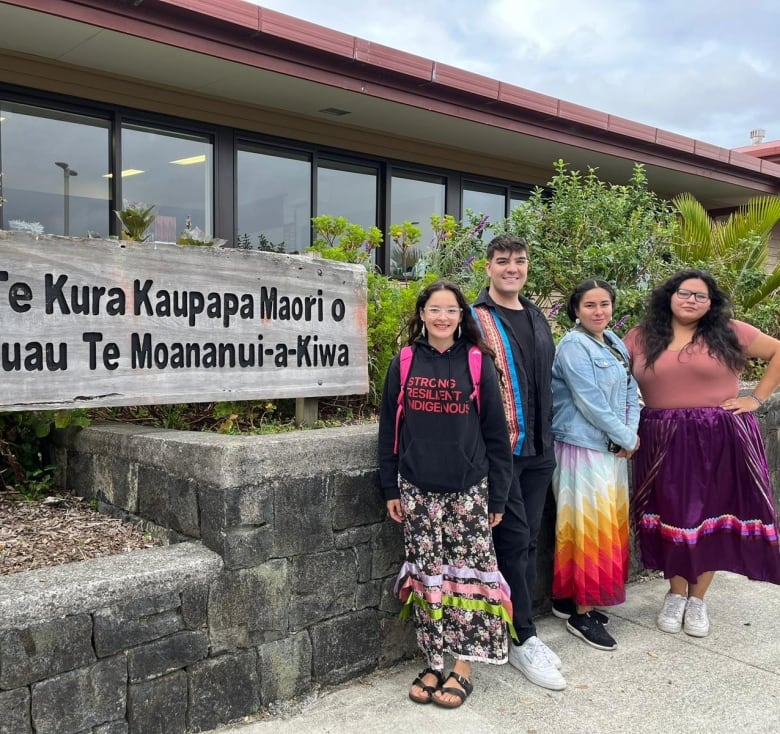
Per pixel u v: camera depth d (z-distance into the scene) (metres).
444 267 5.28
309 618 2.59
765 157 11.49
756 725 2.51
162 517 2.65
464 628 2.61
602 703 2.64
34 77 4.93
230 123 5.89
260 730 2.37
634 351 3.44
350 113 6.19
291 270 2.99
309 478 2.57
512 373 2.83
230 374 2.83
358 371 3.26
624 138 7.27
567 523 3.20
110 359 2.54
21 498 3.14
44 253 2.40
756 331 3.31
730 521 3.23
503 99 6.18
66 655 2.04
